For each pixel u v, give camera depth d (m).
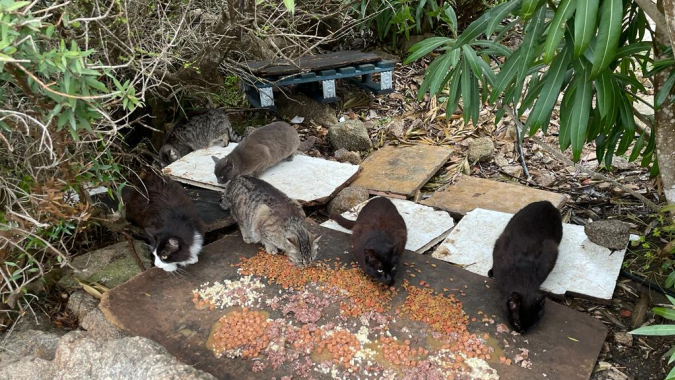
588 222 2.04
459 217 2.10
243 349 1.50
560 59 1.53
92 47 1.74
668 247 1.72
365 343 1.52
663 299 1.68
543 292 1.55
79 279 1.82
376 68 2.85
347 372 1.44
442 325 1.56
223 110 2.67
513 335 1.52
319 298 1.67
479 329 1.55
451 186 2.28
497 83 1.66
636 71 2.91
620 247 1.81
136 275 1.78
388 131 2.72
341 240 1.94
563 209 2.14
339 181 2.24
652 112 2.63
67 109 1.18
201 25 2.31
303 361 1.47
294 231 1.76
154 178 2.06
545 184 2.30
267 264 1.81
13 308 1.71
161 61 1.86
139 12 1.91
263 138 2.29
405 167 2.38
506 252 1.65
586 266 1.77
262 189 1.91
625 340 1.56
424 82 1.92
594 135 1.75
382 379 1.41
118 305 1.65
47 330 1.69
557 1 1.67
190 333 1.56
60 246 1.78
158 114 2.55
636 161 2.37
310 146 2.58
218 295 1.69
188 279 1.76
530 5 1.33
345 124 2.61
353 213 2.08
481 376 1.41
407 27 2.83
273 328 1.56
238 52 2.62
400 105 2.97
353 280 1.73
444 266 1.79
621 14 1.24
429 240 1.93
